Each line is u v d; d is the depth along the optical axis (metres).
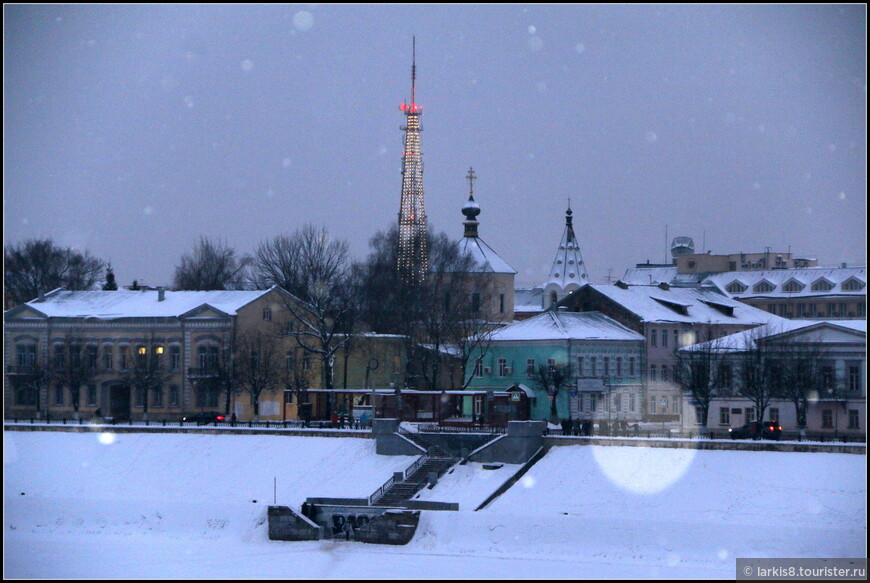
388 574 145.00
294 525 164.12
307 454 191.25
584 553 152.88
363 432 192.62
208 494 184.50
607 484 171.50
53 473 194.50
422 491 177.50
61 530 170.75
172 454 196.00
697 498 164.88
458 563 149.50
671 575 142.62
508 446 182.75
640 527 154.75
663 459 173.75
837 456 167.25
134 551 158.25
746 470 168.12
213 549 159.62
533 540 156.50
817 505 159.25
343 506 168.38
